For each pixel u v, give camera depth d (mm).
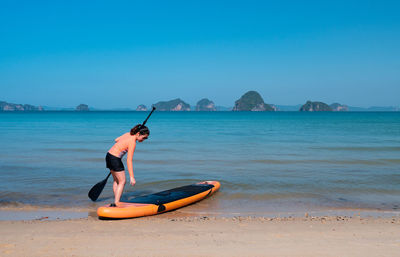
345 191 7566
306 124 43719
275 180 8703
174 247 3955
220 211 6094
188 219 5492
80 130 29375
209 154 13703
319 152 14320
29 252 3793
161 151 14695
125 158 12789
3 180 8555
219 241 4203
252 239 4301
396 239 4355
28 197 6957
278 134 25141
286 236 4449
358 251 3848
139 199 6129
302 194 7301
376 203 6629
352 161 11836
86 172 9711
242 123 47375
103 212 5375
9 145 16688
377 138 21391
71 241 4191
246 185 8141
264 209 6215
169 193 6645
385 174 9500
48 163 11289
